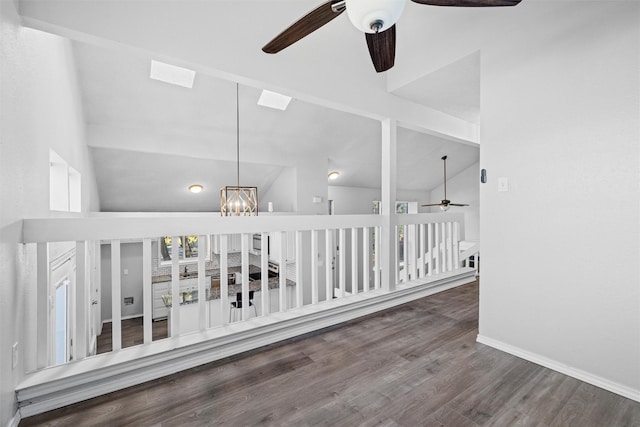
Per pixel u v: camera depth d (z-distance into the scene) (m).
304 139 5.14
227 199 3.34
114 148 3.89
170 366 2.10
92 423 1.62
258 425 1.61
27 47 1.76
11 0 1.55
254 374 2.09
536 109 2.25
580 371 2.04
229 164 5.14
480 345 2.54
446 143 6.61
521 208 2.34
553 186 2.17
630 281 1.85
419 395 1.86
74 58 2.97
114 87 3.39
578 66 2.05
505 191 2.44
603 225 1.95
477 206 8.08
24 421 1.63
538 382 2.00
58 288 2.52
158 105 3.76
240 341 2.39
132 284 6.18
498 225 2.48
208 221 2.35
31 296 1.83
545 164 2.21
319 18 1.52
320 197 5.76
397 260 3.65
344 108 3.17
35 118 1.88
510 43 2.40
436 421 1.63
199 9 2.24
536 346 2.26
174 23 2.15
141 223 2.07
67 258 2.77
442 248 4.49
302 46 2.77
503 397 1.84
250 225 2.56
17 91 1.60
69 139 2.80
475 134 4.67
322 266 5.98
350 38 3.01
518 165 2.36
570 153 2.09
